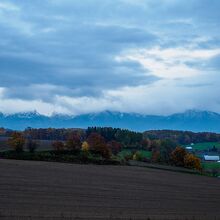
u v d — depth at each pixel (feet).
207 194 284.00
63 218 158.30
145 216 178.91
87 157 432.25
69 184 269.23
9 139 445.37
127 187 280.92
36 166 350.23
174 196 261.24
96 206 198.49
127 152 578.66
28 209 173.27
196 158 486.79
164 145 591.37
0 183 248.73
